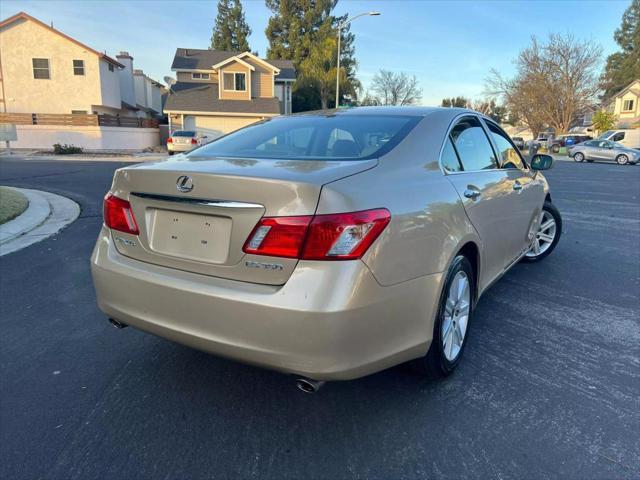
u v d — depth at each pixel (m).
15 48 30.28
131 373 3.01
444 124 3.13
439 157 2.91
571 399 2.72
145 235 2.52
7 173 15.56
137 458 2.24
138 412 2.60
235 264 2.21
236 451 2.29
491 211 3.33
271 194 2.12
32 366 3.08
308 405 2.67
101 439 2.37
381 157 2.56
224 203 2.22
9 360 3.15
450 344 2.86
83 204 9.42
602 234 7.04
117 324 2.74
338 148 2.77
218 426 2.48
